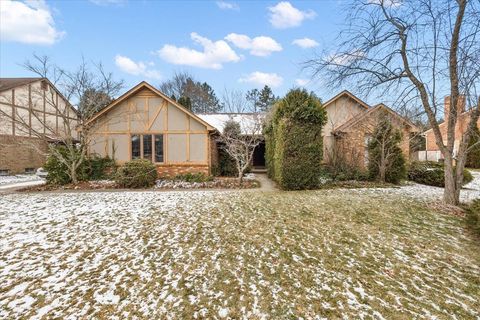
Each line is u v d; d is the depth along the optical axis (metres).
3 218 6.11
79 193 9.69
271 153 13.80
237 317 2.73
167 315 2.77
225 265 3.82
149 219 5.96
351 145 13.11
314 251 4.27
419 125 12.61
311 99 10.03
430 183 11.77
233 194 9.06
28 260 4.02
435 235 4.93
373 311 2.79
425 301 2.97
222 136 13.39
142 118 13.57
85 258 4.07
